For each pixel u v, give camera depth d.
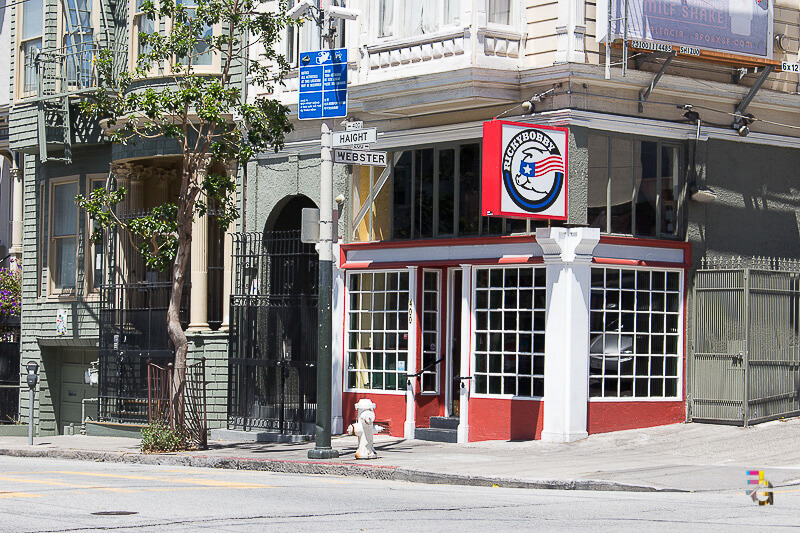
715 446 17.55
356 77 20.70
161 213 19.59
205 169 23.44
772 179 21.06
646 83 19.34
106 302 25.06
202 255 23.56
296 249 22.89
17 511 10.90
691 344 19.89
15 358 28.67
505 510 11.25
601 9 18.77
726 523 10.19
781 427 19.00
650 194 19.67
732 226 20.44
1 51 28.81
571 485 14.03
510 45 19.16
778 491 13.12
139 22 24.34
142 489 13.10
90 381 25.72
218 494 12.60
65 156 25.45
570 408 18.44
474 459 17.02
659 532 9.59
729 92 20.28
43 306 27.03
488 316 19.64
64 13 25.81
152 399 22.61
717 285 19.64
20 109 26.56
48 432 27.45
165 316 23.73
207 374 23.20
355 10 17.80
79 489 13.05
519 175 18.03
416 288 20.67
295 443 21.00
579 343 18.56
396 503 11.84
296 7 18.83
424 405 20.78
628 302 19.34
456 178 20.20
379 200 21.56
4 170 30.27
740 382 19.22
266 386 22.06
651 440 18.28
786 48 21.00
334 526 9.92
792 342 20.12
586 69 18.61
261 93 23.20
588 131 18.88
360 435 17.27
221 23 23.52
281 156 22.86
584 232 18.42
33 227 27.38
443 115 20.36
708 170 20.14
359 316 21.72
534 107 19.05
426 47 19.44
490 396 19.52
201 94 19.14
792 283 20.22
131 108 19.42
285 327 21.72
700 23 19.52
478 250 19.80
